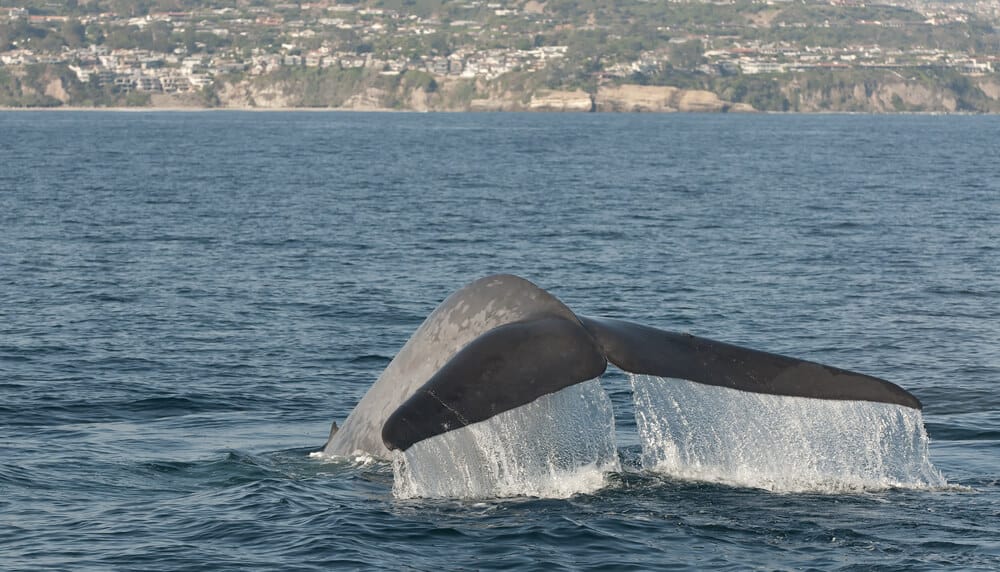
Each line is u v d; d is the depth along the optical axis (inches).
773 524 665.0
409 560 615.5
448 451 693.9
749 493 711.7
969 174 4719.5
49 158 5521.7
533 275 1902.1
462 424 566.6
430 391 581.3
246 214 2942.9
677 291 1737.2
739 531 653.9
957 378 1167.0
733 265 2027.6
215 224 2687.0
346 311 1563.7
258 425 976.9
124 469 804.6
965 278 1879.9
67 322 1465.3
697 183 4170.8
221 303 1620.3
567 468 716.7
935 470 790.5
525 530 648.4
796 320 1499.8
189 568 610.5
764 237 2469.2
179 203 3248.0
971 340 1370.6
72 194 3503.9
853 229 2632.9
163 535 660.7
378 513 673.6
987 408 1035.9
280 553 629.0
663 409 747.4
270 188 3848.4
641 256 2150.6
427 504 687.1
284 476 770.2
